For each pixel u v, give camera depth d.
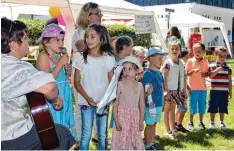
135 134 3.64
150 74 4.23
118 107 3.64
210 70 5.46
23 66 2.11
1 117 2.05
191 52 8.73
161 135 5.11
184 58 5.96
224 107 5.45
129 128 3.62
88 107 3.47
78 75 3.47
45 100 2.14
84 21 3.84
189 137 5.03
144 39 13.82
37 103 2.11
